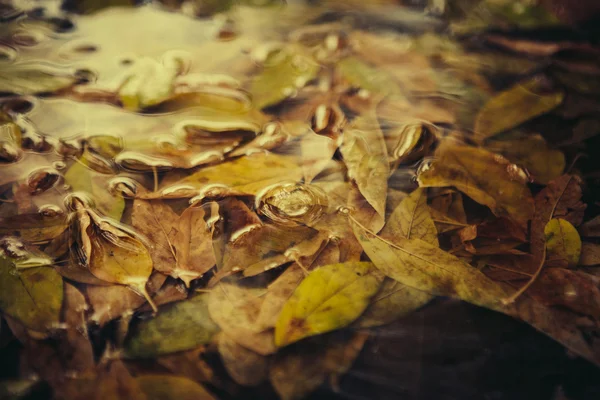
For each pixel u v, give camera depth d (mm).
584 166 574
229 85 632
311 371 479
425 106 618
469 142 588
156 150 576
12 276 504
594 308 502
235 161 567
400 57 664
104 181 554
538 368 483
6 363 478
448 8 714
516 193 555
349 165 567
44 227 528
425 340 490
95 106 610
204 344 485
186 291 502
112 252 515
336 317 495
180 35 682
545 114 612
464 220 539
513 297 505
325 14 710
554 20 698
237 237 523
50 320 491
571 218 542
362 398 472
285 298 499
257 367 479
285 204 542
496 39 683
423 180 560
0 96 612
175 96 620
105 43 668
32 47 660
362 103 619
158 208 537
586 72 649
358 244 522
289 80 639
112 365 478
